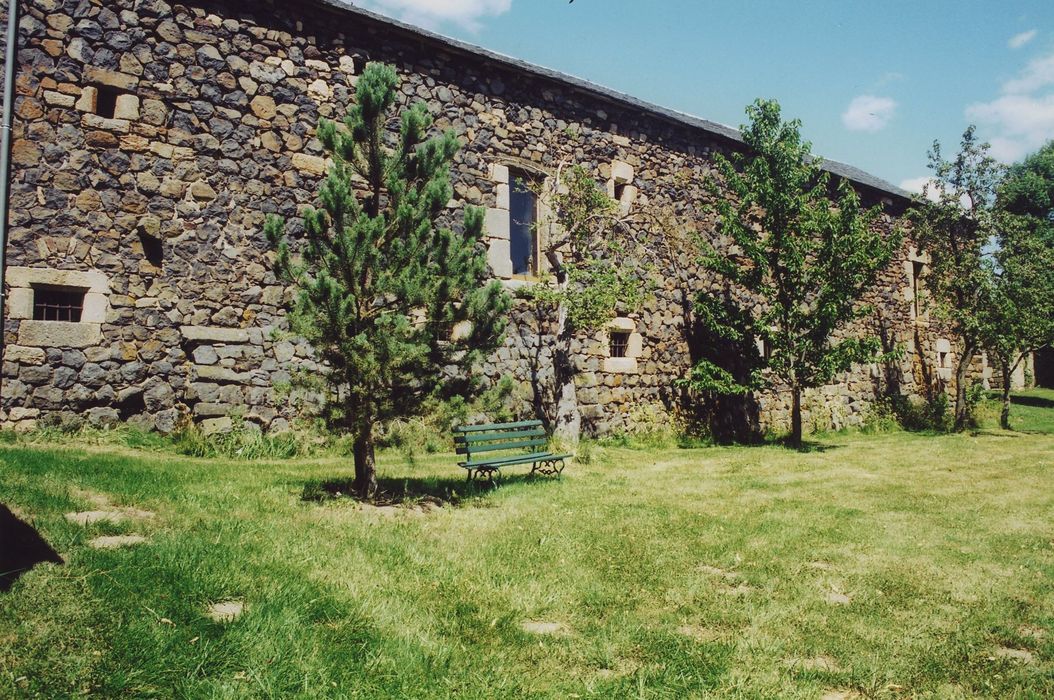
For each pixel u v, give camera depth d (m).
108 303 7.64
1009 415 17.81
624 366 11.84
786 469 9.06
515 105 10.78
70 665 2.51
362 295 5.73
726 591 4.17
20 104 7.27
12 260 7.16
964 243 15.45
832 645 3.40
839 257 11.67
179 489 5.29
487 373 10.16
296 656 2.82
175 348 7.99
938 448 11.71
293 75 8.90
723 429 13.16
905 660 3.24
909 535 5.57
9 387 7.07
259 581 3.48
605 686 2.87
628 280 11.03
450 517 5.47
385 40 9.61
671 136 12.89
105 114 7.86
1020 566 4.80
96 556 3.40
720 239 13.63
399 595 3.64
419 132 6.05
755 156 12.47
